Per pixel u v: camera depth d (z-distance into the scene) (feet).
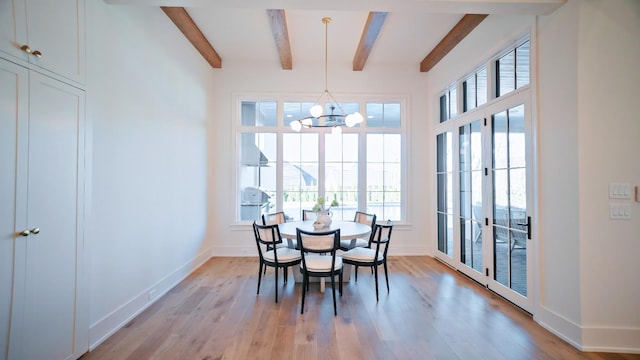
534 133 8.96
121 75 8.72
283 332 8.25
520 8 8.20
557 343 7.80
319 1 8.16
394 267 14.51
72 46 6.79
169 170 11.63
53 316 6.31
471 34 12.48
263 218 12.62
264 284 12.11
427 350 7.42
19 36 5.58
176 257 12.20
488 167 11.41
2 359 5.33
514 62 10.23
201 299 10.55
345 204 17.22
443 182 15.52
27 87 5.74
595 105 7.59
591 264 7.57
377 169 17.31
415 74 17.06
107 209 8.12
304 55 16.02
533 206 9.06
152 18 10.39
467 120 12.89
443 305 10.05
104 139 8.01
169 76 11.62
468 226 13.01
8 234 5.41
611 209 7.54
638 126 7.53
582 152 7.59
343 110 17.22
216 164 16.55
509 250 10.30
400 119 17.38
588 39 7.58
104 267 7.98
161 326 8.60
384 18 11.78
